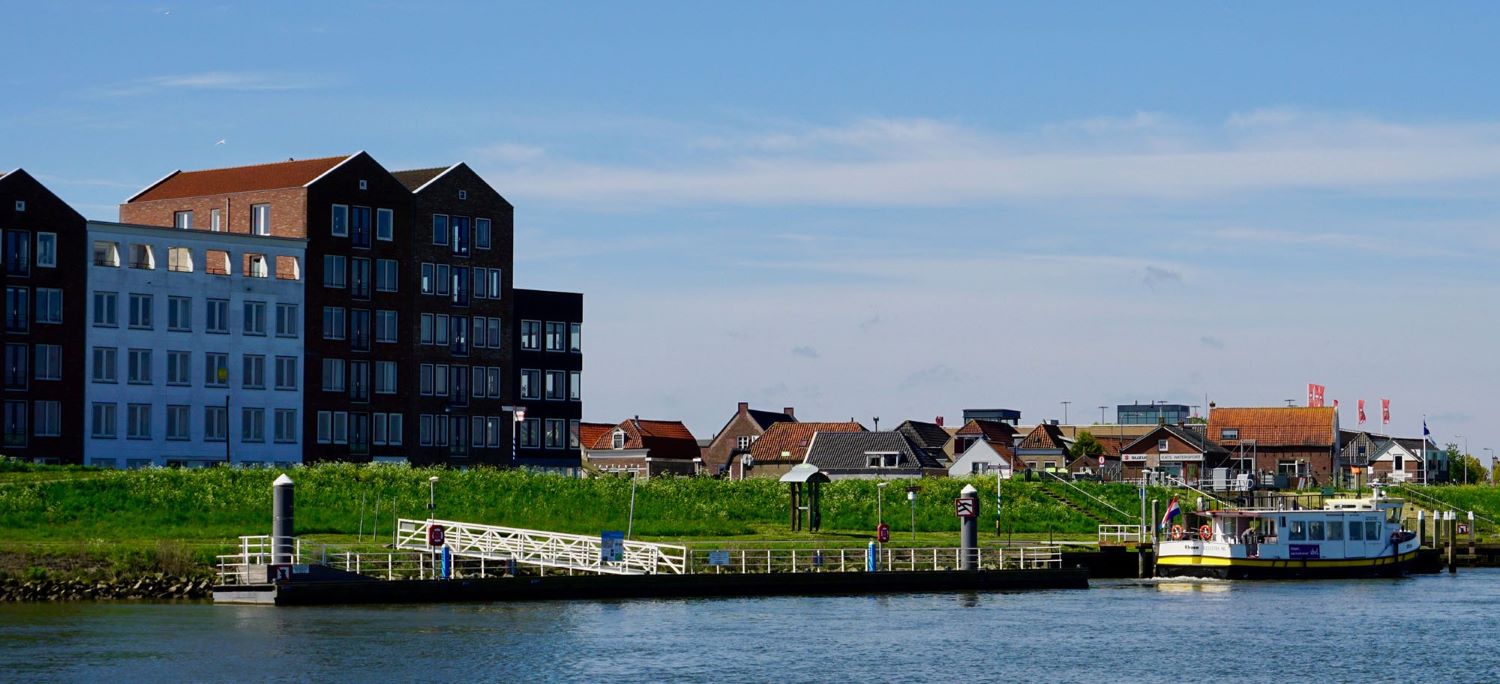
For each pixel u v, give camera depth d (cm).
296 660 7481
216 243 14312
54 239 13525
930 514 14050
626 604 9338
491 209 15850
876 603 9725
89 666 7294
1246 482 16425
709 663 7619
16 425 13325
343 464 13350
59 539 10550
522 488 13062
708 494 13700
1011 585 10650
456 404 15538
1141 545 11950
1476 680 7531
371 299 15038
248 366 14412
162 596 9381
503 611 8956
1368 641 8556
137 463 13862
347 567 9431
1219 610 9712
